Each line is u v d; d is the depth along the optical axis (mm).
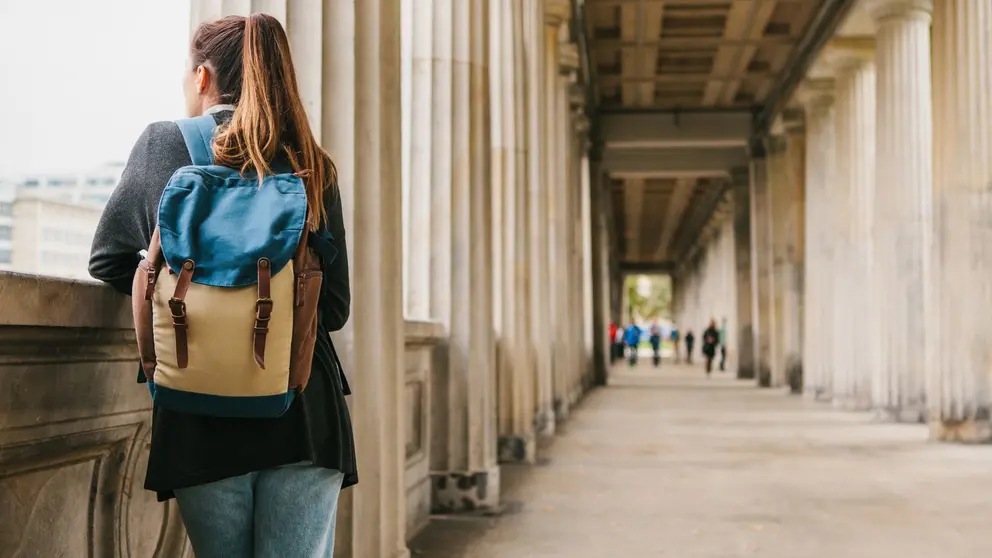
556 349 16688
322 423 2146
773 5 20531
